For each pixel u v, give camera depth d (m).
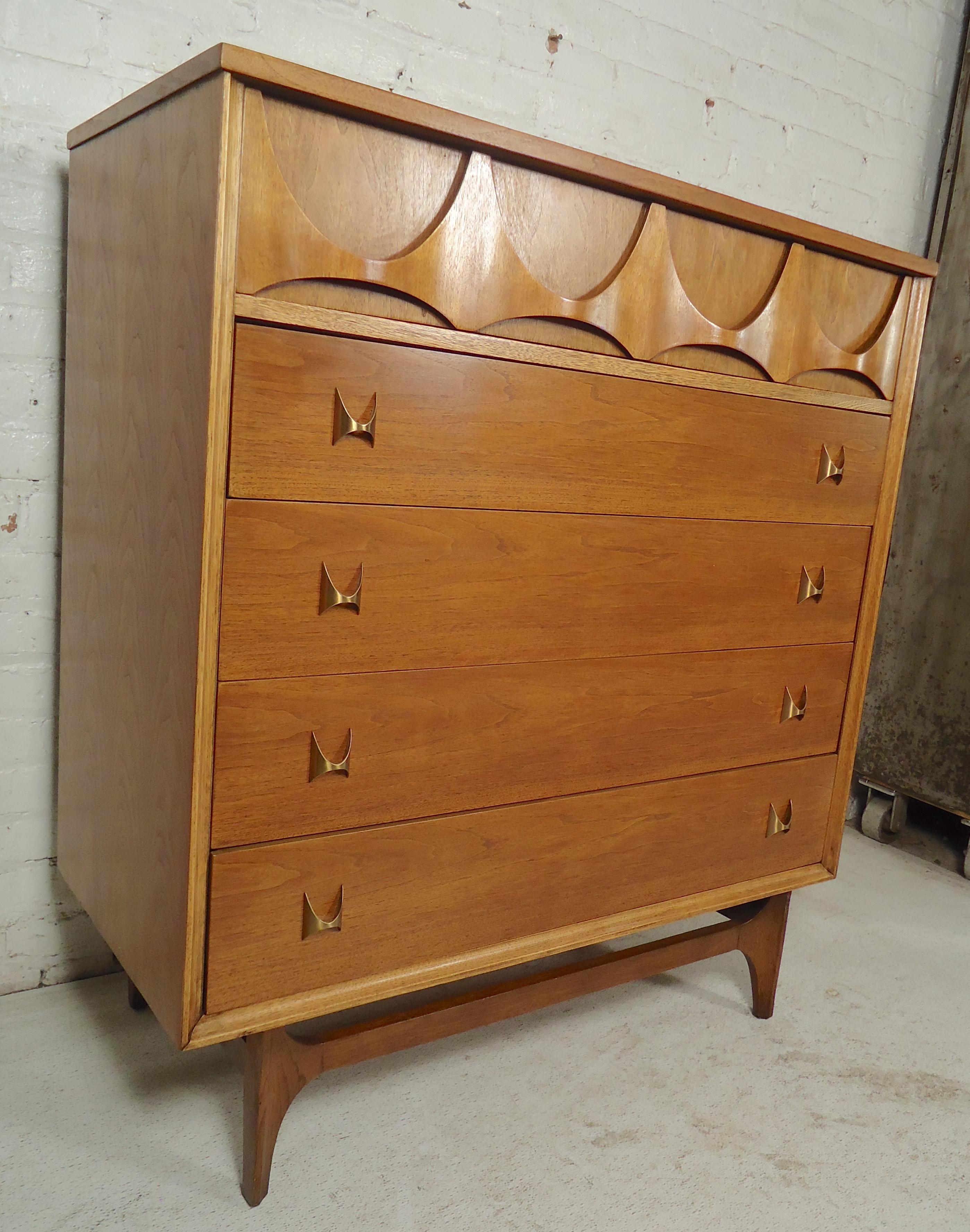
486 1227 1.22
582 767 1.38
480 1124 1.42
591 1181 1.32
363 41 1.69
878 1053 1.67
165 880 1.16
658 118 2.07
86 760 1.42
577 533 1.30
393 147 1.07
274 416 1.05
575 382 1.25
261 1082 1.20
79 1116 1.37
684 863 1.54
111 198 1.25
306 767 1.15
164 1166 1.29
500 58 1.85
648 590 1.39
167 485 1.12
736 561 1.48
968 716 2.41
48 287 1.49
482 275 1.15
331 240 1.05
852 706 1.71
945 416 2.46
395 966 1.27
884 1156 1.41
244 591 1.07
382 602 1.16
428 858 1.27
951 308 2.45
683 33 2.06
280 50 1.61
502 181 1.15
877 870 2.45
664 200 1.27
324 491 1.09
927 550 2.50
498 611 1.25
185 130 1.04
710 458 1.41
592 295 1.25
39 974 1.66
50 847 1.64
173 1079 1.46
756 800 1.61
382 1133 1.38
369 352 1.09
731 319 1.40
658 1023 1.71
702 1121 1.46
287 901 1.17
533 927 1.39
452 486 1.18
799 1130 1.46
